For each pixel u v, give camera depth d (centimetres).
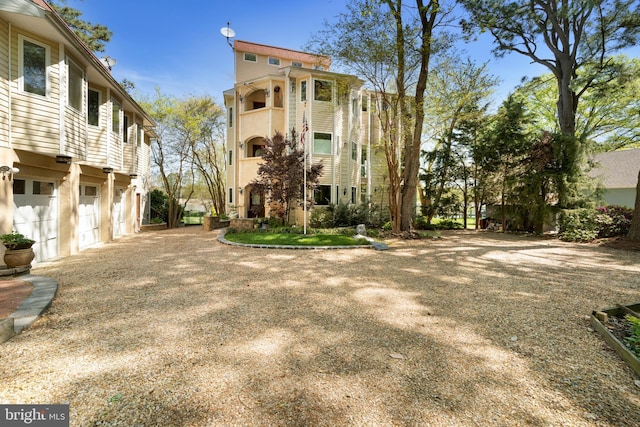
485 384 271
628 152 2148
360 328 395
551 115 2306
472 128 1770
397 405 241
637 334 327
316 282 623
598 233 1319
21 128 661
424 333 381
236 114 1867
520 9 1450
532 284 620
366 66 1257
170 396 247
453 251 1041
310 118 1623
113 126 1142
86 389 254
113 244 1126
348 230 1389
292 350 332
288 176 1363
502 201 1695
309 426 216
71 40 723
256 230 1400
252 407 236
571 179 1380
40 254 795
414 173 1409
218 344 343
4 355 307
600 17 1355
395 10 1159
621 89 1438
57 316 416
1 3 588
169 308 458
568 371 294
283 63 2027
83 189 1036
